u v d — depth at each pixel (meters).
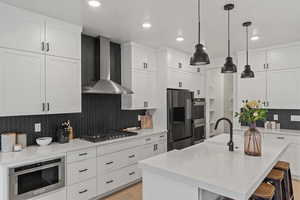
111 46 3.66
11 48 2.19
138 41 3.58
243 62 4.20
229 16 2.46
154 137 3.64
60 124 2.94
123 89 3.24
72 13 2.37
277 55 3.79
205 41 3.54
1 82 2.12
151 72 3.98
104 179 2.83
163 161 1.85
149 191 1.81
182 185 1.57
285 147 2.40
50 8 2.26
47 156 2.23
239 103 4.25
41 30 2.43
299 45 3.54
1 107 2.12
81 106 3.11
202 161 1.84
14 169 1.99
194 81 4.75
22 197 2.05
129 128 3.91
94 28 2.91
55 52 2.56
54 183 2.30
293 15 2.42
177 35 3.21
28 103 2.32
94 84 3.06
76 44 2.78
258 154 1.99
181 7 2.21
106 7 2.22
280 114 4.07
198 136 4.75
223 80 6.21
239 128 4.10
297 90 3.57
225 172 1.55
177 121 4.10
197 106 4.73
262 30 2.97
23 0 2.07
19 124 2.54
